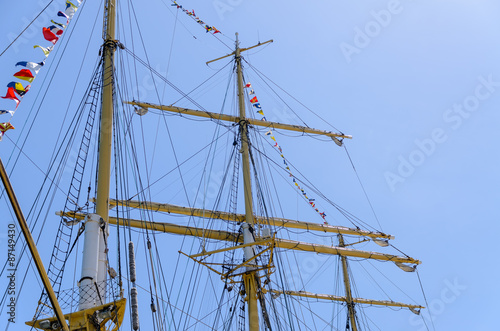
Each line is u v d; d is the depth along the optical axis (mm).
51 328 13859
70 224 17406
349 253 30844
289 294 26422
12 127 14625
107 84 19109
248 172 28547
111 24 20641
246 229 26516
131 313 13859
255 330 23266
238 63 32812
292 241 29578
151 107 29016
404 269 32250
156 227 26719
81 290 14523
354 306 38406
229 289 25188
